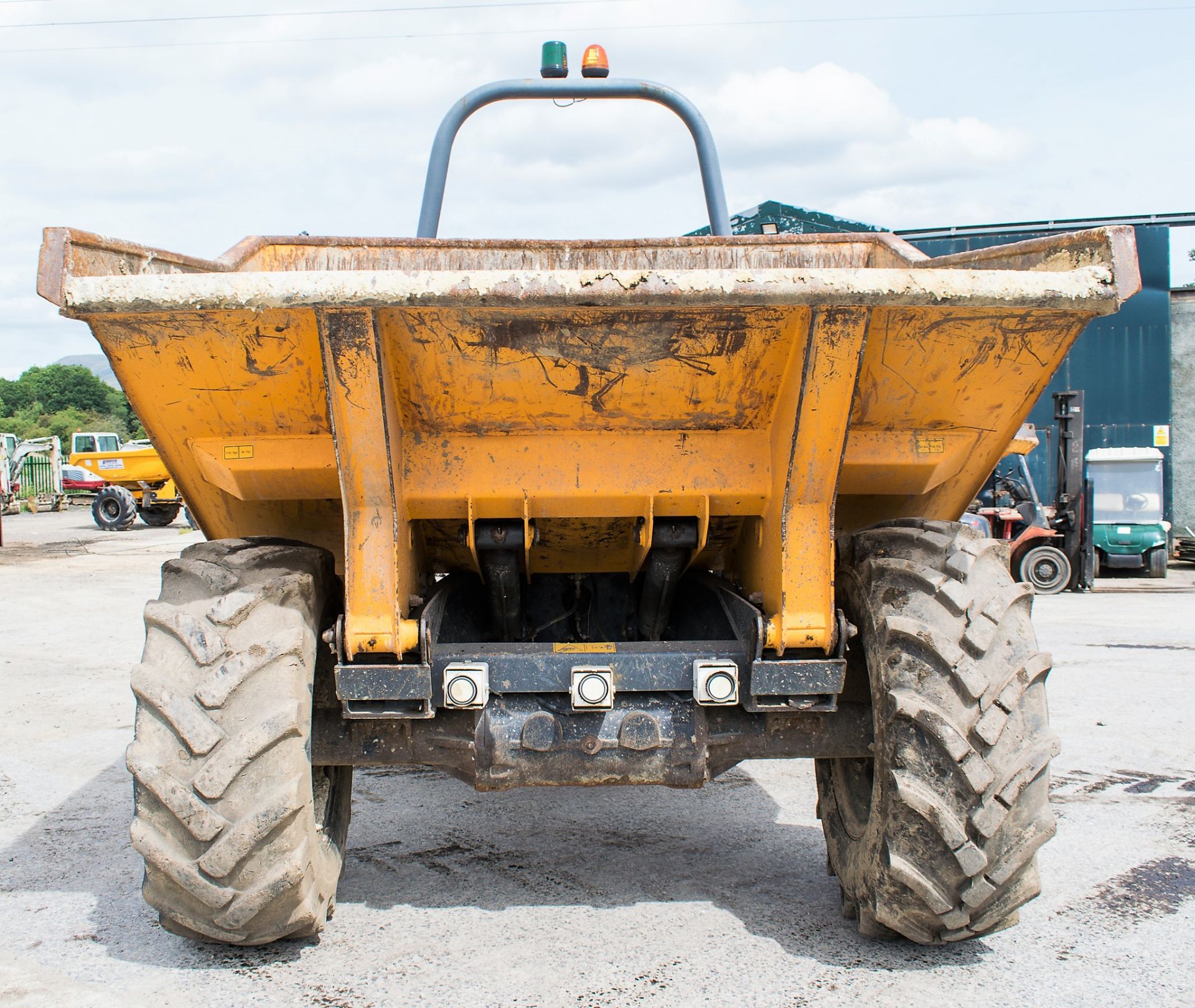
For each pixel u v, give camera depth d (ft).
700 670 9.83
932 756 9.21
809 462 9.79
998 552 10.30
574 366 9.67
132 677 9.14
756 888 12.17
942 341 9.71
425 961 10.19
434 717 10.37
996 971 10.02
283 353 9.46
